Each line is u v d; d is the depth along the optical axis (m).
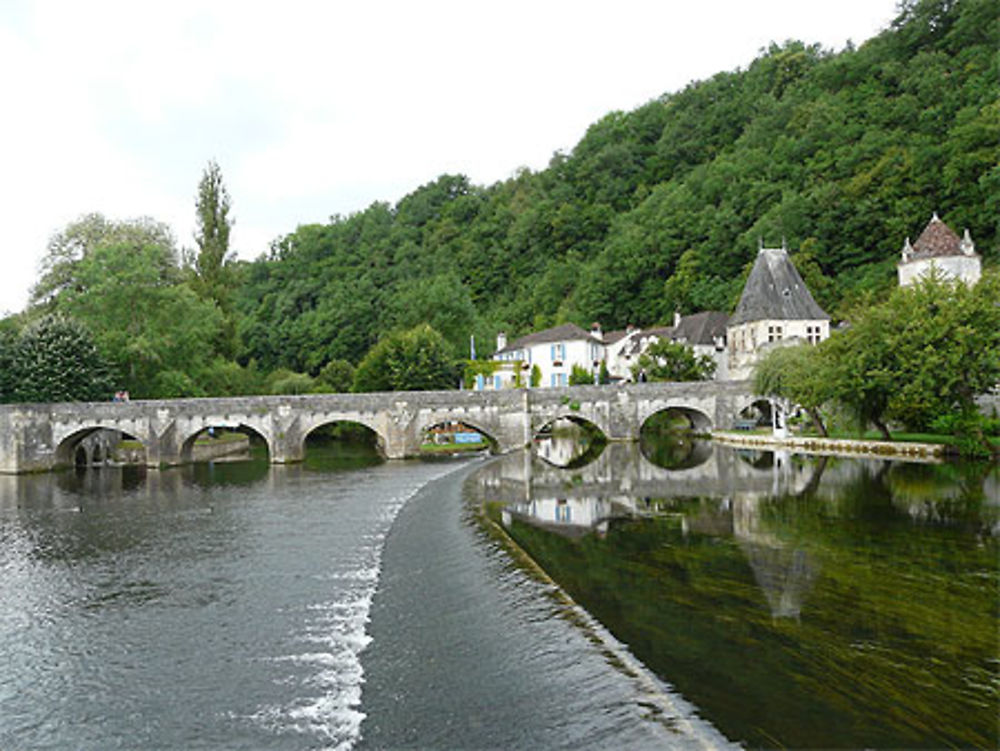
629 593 16.75
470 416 58.31
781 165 98.94
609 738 9.61
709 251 100.06
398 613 17.33
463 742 10.55
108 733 12.09
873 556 19.47
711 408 62.75
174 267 85.75
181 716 12.57
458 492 34.53
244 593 19.80
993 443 37.59
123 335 61.88
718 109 130.62
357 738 11.37
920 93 88.56
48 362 57.47
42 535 28.59
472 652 13.86
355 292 119.94
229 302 92.31
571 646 12.92
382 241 143.00
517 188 156.62
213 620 17.59
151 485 43.88
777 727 9.73
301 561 23.22
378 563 22.72
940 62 91.44
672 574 18.42
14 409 51.72
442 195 165.62
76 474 51.53
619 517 27.14
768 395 53.25
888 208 81.69
